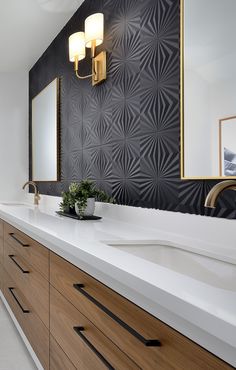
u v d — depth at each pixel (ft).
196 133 4.81
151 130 5.97
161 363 2.39
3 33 10.40
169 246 4.46
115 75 7.18
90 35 7.18
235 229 4.06
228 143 4.27
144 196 6.16
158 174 5.78
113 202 7.12
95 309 3.51
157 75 5.80
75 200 6.84
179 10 5.28
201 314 1.90
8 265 8.27
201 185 4.82
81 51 7.91
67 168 9.92
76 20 9.09
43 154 11.94
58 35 10.53
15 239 7.38
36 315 5.74
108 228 5.55
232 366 1.76
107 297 3.24
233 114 4.20
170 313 2.27
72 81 9.50
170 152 5.49
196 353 2.03
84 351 3.80
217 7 4.45
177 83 5.33
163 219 5.35
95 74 7.80
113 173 7.28
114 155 7.25
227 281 3.50
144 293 2.48
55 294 4.79
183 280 2.48
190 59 4.92
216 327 1.78
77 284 3.94
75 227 5.58
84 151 8.76
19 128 13.99
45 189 11.91
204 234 4.52
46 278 5.21
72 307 4.15
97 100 8.02
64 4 8.73
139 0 6.31
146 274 2.64
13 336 7.64
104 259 3.18
